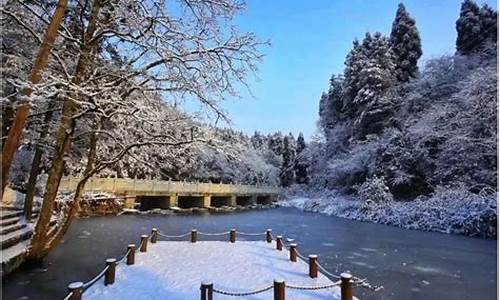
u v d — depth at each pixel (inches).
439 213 835.4
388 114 1366.9
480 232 716.7
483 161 878.4
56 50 378.3
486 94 853.8
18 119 293.1
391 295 325.1
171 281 313.7
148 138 386.6
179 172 1362.0
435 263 465.7
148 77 348.5
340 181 1572.3
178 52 348.8
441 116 1000.9
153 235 532.7
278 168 2588.6
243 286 303.9
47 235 382.0
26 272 355.9
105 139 440.8
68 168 779.4
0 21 359.3
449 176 984.3
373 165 1263.5
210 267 371.9
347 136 1617.9
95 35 357.1
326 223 956.0
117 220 855.7
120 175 1132.5
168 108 383.6
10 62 380.8
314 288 260.7
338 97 1795.0
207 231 752.3
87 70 373.4
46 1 383.9
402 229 838.5
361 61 1555.1
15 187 724.0
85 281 334.0
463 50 1339.8
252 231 776.3
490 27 1274.6
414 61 1502.2
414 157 1089.4
